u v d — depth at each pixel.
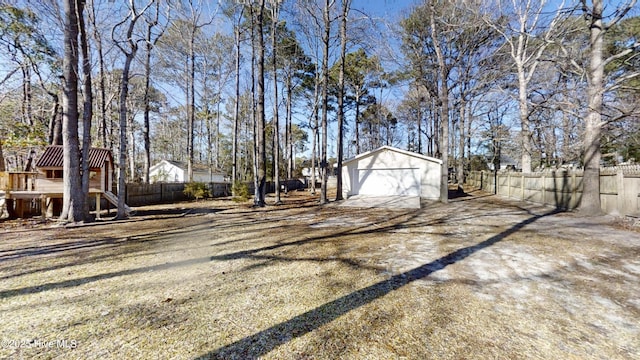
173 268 3.59
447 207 9.92
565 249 4.29
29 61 9.45
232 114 26.39
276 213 9.30
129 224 7.20
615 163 12.23
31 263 3.81
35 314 2.38
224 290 2.88
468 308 2.46
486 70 12.62
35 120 12.02
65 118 7.12
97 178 8.62
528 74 12.10
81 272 3.44
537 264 3.63
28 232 6.14
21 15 8.07
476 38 11.79
